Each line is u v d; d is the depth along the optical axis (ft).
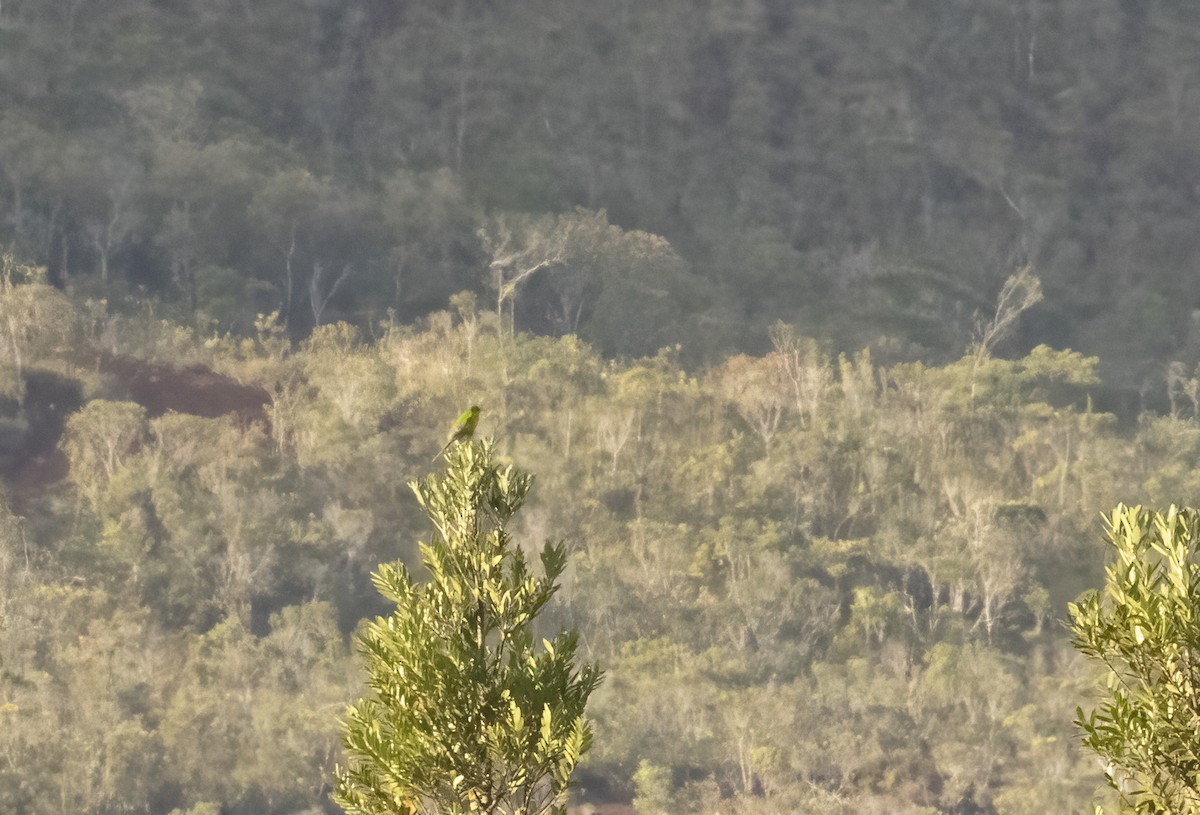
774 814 630.74
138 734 639.76
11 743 615.16
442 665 73.72
